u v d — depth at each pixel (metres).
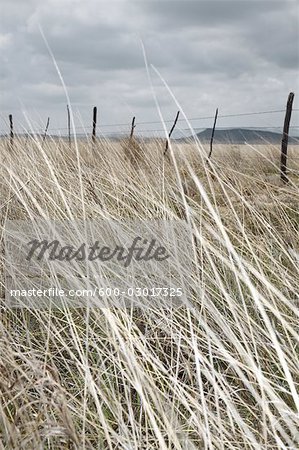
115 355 2.92
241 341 2.80
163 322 3.04
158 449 2.17
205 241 2.55
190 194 4.45
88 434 2.29
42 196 3.71
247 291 3.38
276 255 3.86
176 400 2.55
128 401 2.28
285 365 1.92
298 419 2.12
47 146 4.70
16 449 1.82
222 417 2.43
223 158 5.12
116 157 4.82
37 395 2.49
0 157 4.28
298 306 3.12
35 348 3.05
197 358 2.18
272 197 4.05
